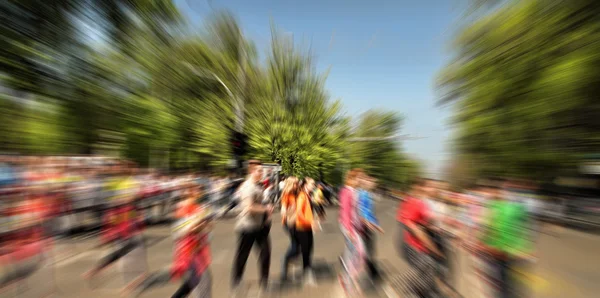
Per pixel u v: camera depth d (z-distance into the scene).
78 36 13.35
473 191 5.24
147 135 19.14
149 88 19.52
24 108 14.81
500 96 20.59
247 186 5.93
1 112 14.22
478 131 22.91
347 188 6.42
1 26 11.09
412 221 5.76
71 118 15.18
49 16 12.02
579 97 16.89
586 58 15.09
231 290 5.96
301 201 6.62
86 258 8.15
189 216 5.21
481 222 4.84
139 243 6.77
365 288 6.07
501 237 4.61
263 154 25.03
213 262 7.91
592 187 19.14
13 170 9.73
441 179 5.95
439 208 5.71
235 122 23.36
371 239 6.43
